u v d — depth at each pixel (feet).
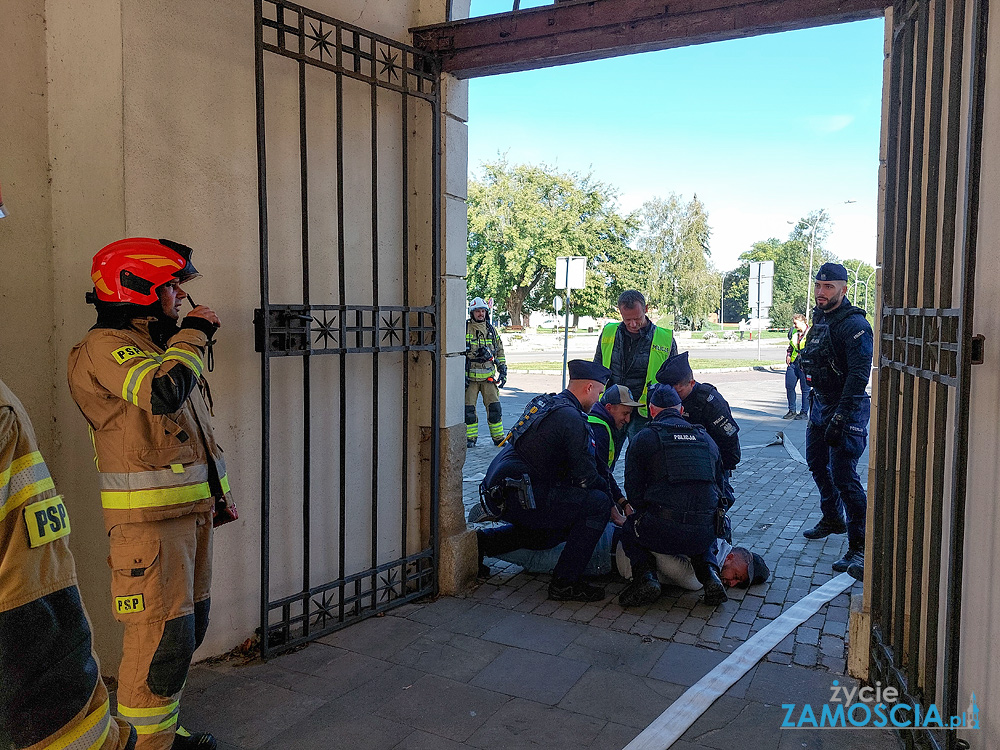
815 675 11.23
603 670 11.37
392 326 13.19
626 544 14.37
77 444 10.33
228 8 11.02
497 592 14.74
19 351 10.03
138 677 7.85
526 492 14.07
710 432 15.71
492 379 31.89
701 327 208.23
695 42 12.06
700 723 9.84
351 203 13.29
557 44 12.86
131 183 9.71
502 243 122.42
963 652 7.86
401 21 14.03
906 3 9.43
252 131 11.47
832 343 16.71
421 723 9.78
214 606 11.27
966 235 6.37
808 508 22.00
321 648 11.99
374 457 12.96
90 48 9.76
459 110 14.46
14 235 9.91
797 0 10.96
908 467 8.83
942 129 9.49
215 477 8.80
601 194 124.36
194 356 7.90
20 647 4.07
